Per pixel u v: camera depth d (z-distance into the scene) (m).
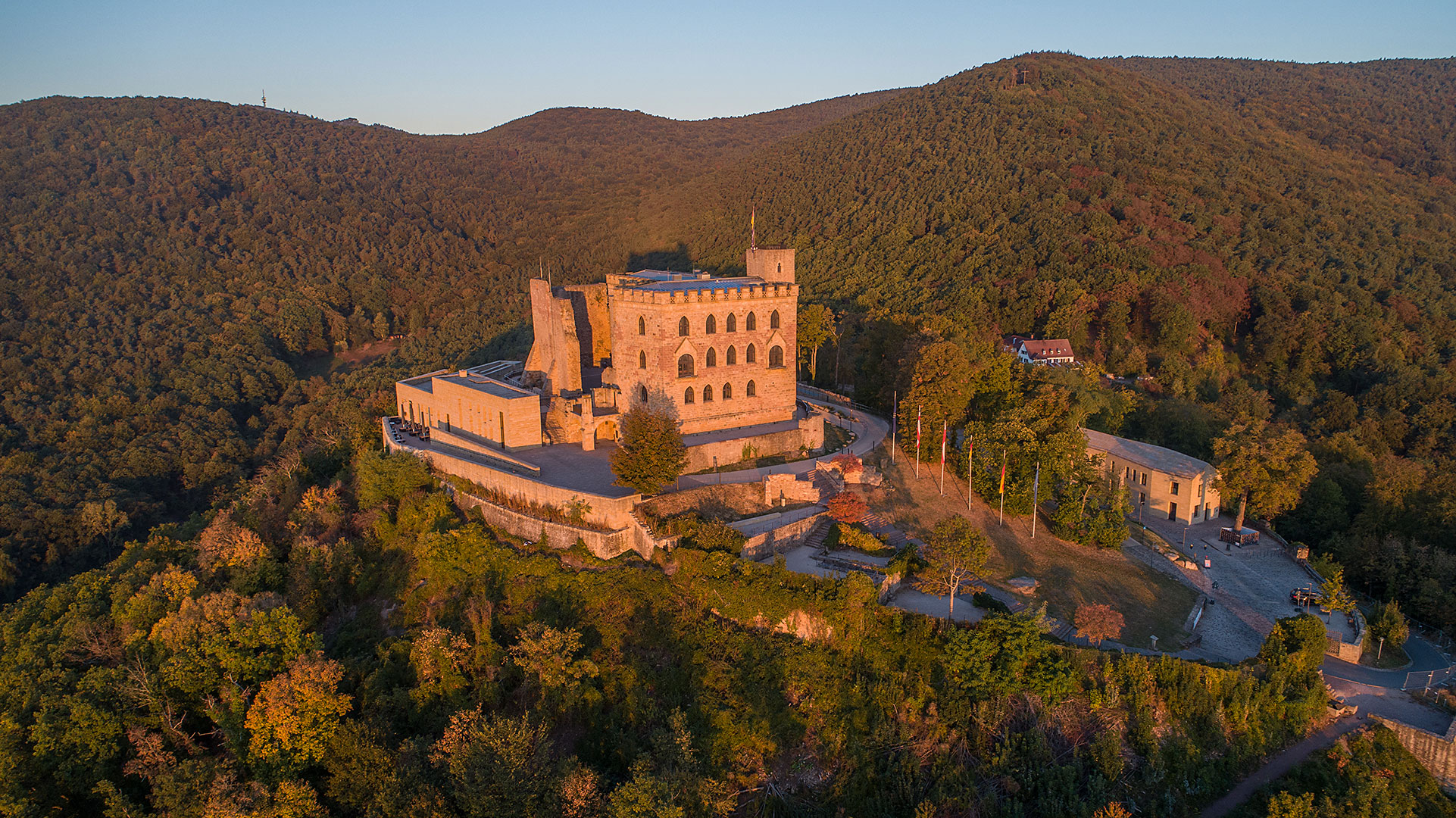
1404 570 79.06
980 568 69.44
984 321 173.50
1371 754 57.22
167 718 61.22
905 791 54.28
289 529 84.06
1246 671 58.69
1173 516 90.69
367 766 55.62
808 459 88.06
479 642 64.69
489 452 86.12
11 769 57.41
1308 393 162.50
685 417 87.12
